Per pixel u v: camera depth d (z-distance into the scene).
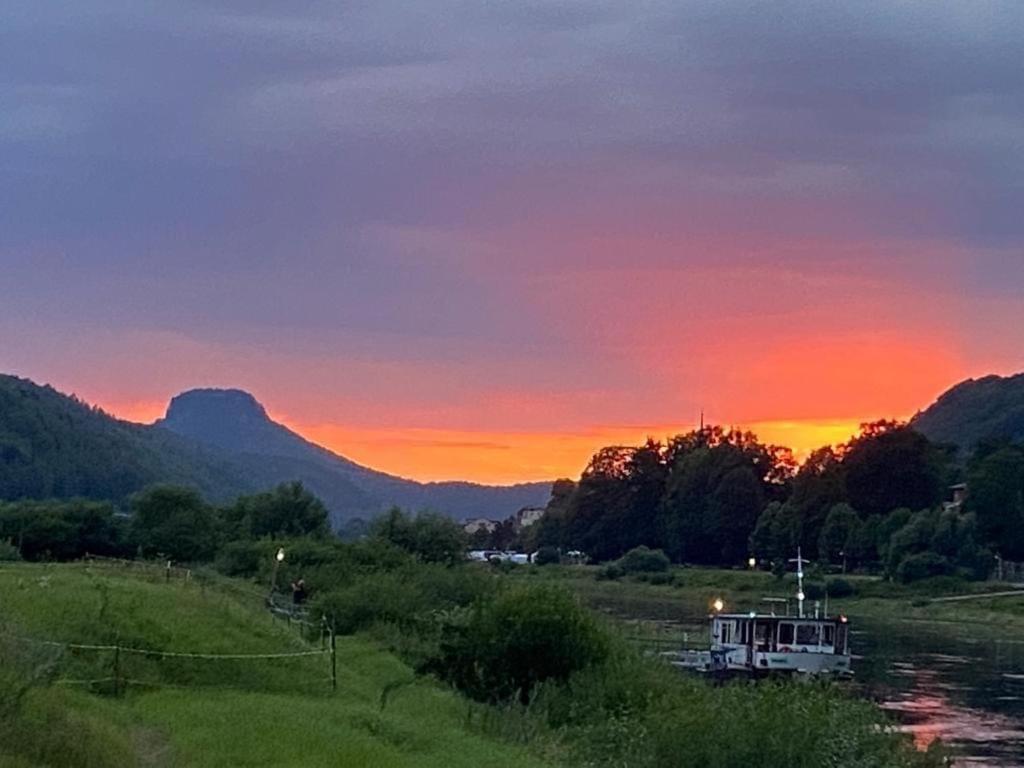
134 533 89.25
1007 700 64.69
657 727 29.89
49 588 38.09
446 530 90.88
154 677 33.88
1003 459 139.00
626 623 80.38
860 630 106.50
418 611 58.91
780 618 69.25
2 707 21.09
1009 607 116.38
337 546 82.81
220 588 57.47
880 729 30.72
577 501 186.75
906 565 132.25
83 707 27.00
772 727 28.64
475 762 30.50
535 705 40.59
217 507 103.06
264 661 37.62
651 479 181.62
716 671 64.62
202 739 26.98
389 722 32.72
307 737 28.52
